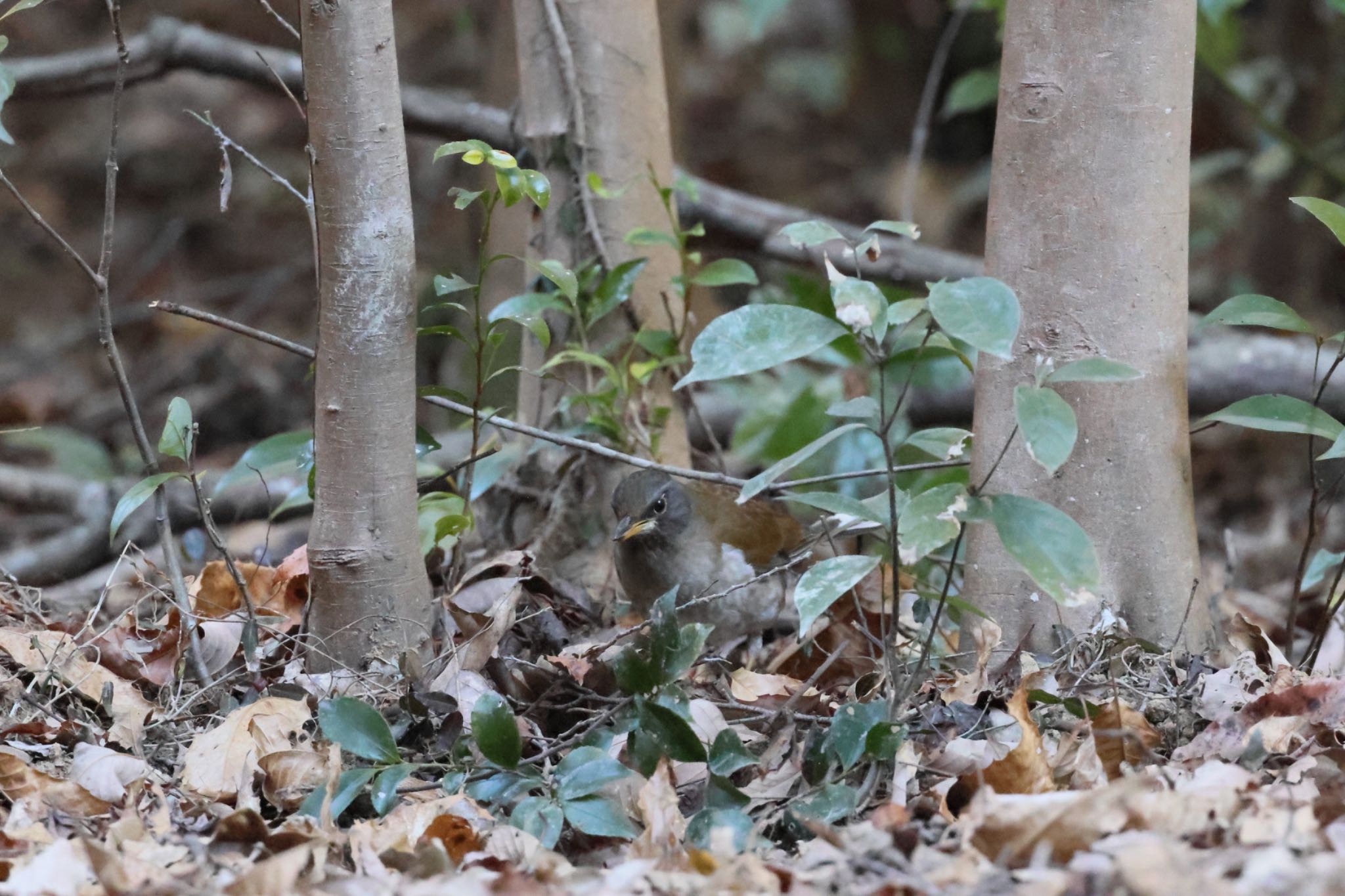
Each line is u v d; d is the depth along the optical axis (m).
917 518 4.73
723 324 4.89
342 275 6.02
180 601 6.43
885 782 5.29
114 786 5.24
